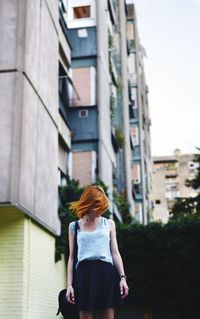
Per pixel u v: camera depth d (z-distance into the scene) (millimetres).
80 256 3160
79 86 21422
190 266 16906
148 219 37750
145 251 17297
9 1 12266
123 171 28797
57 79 15688
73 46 22078
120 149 28859
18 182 10984
